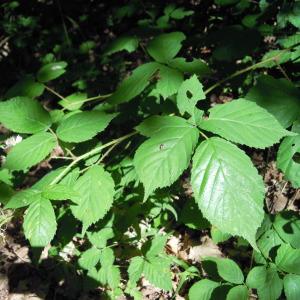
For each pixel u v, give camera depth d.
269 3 2.50
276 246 1.95
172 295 3.04
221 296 1.98
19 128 1.53
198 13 3.62
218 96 3.70
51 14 5.50
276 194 3.23
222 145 1.21
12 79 5.28
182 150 1.25
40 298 3.22
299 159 1.56
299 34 2.16
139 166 1.25
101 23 5.39
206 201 1.15
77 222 1.97
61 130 1.52
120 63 4.09
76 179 1.50
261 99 1.60
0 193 1.57
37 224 1.29
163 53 1.82
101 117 1.54
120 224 2.21
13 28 5.10
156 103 2.04
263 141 1.23
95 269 2.47
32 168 3.91
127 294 3.06
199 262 3.21
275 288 1.80
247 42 1.98
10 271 3.42
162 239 2.40
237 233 1.13
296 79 2.37
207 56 3.05
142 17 4.83
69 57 4.61
